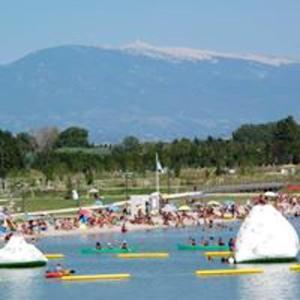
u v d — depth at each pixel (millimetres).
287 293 156375
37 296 158375
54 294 159625
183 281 169250
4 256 185750
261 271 175625
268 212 183875
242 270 176500
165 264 190625
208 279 170375
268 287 161250
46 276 175000
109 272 181000
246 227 184500
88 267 188250
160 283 168000
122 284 167875
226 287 162500
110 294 158875
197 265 187625
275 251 181875
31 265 186750
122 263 193750
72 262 196250
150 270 182875
